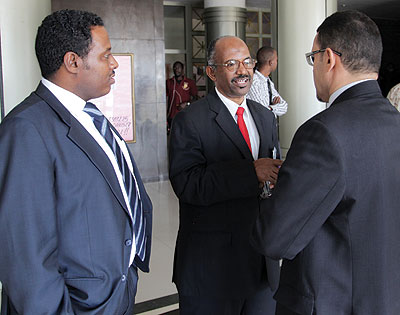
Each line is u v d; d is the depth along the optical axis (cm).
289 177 121
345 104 124
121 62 676
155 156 725
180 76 812
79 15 129
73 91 132
